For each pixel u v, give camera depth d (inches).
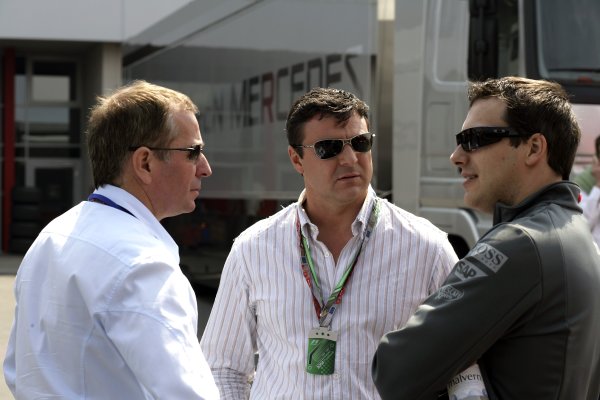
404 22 316.8
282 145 375.6
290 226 135.6
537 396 101.3
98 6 889.5
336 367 127.7
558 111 109.7
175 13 509.0
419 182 308.0
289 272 133.0
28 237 911.7
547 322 101.0
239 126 418.6
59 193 1018.1
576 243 104.1
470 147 112.6
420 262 130.9
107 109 109.0
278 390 131.6
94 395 97.7
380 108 322.0
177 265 103.1
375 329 129.1
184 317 98.3
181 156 109.3
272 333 133.9
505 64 288.8
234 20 425.7
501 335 101.9
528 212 108.7
